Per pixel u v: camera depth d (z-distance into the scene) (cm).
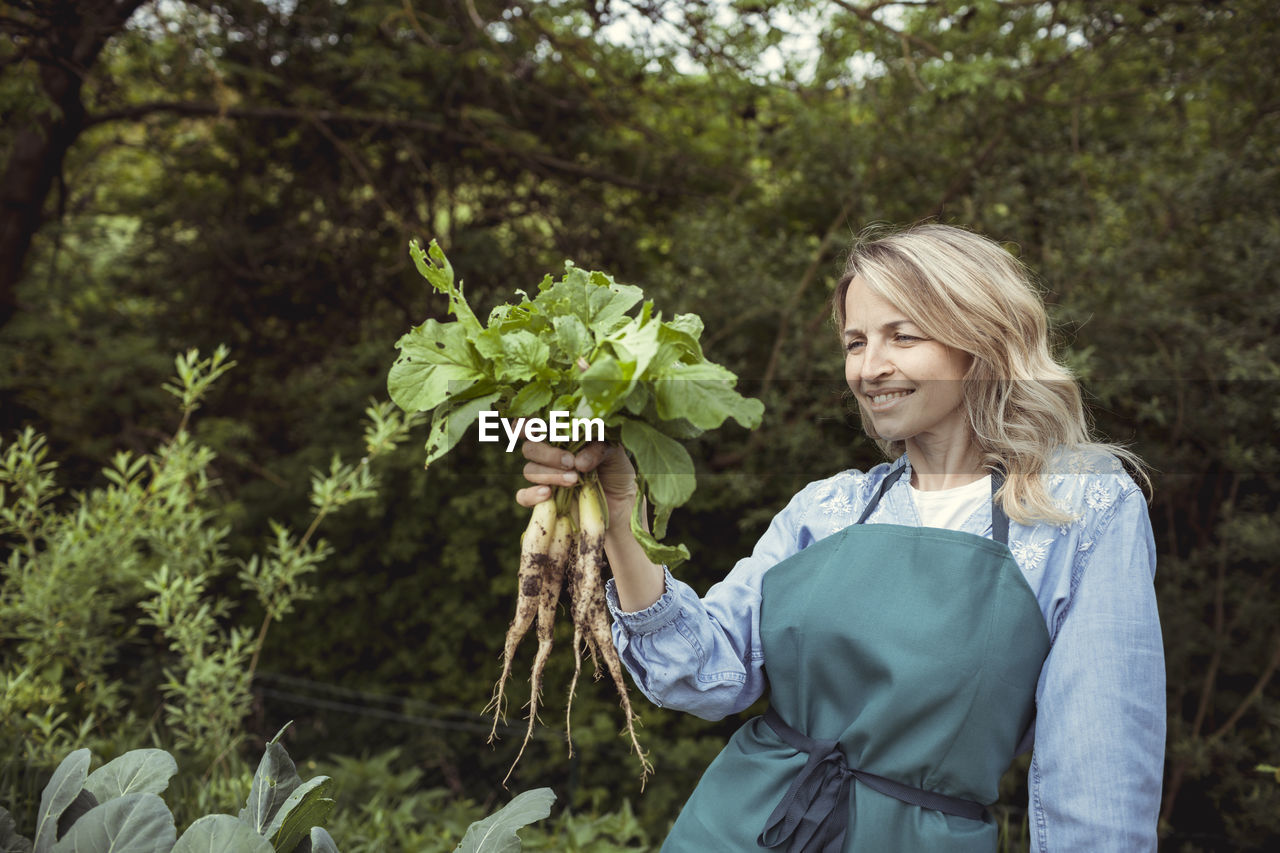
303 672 530
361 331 635
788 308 413
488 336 101
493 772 465
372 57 507
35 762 215
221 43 499
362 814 283
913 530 108
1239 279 368
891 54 426
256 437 608
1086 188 398
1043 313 113
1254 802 348
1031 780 99
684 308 436
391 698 489
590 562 104
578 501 109
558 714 473
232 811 215
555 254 581
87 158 594
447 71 532
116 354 554
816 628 110
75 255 620
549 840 248
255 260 599
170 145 601
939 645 101
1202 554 389
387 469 508
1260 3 380
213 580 543
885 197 450
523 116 577
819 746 108
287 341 648
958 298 106
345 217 609
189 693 254
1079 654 98
